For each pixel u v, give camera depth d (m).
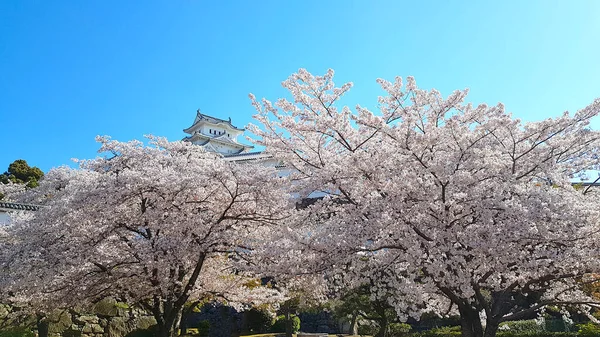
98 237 8.58
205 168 8.90
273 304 12.62
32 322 11.70
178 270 9.63
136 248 8.55
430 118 7.55
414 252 6.41
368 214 7.23
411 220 7.01
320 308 16.19
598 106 7.04
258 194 8.95
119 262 8.83
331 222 7.37
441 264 6.23
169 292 9.24
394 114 8.24
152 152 10.82
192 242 8.98
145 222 9.24
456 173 6.73
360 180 7.63
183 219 8.88
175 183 8.54
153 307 9.80
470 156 7.02
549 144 7.54
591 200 7.67
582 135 7.39
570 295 8.49
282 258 7.32
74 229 8.50
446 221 6.78
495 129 7.12
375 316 13.70
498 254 6.39
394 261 7.50
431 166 6.59
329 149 8.88
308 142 8.12
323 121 7.41
